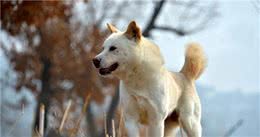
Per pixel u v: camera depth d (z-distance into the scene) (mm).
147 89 12109
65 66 31297
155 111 12133
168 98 12305
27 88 31172
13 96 31812
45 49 30344
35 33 29797
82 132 12359
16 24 22781
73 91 31375
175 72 13227
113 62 12102
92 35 31406
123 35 12250
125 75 12148
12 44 30203
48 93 30141
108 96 32719
